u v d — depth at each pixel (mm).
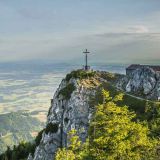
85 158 44312
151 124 64250
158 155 47875
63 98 143500
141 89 133125
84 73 151750
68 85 147875
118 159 44844
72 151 44844
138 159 45438
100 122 44406
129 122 46594
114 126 44469
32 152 163125
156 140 50781
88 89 141000
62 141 133500
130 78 140625
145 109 102125
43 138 140375
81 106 132625
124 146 44062
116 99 46062
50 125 140750
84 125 125875
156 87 129875
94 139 43656
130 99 124062
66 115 136125
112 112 45625
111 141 44000
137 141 45844
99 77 153750
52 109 148250
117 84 144750
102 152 44375
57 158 44500
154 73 134000
